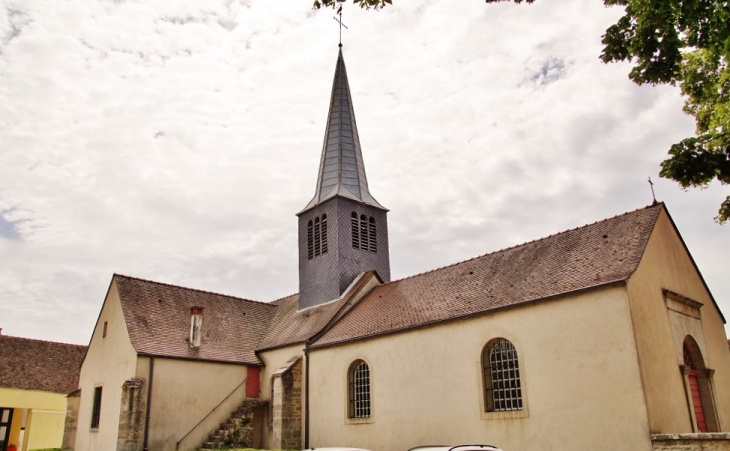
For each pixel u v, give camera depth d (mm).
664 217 19953
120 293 28234
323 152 35375
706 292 21656
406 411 21500
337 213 31375
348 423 23625
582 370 16875
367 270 31453
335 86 36875
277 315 33594
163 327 27938
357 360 24141
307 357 26531
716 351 20828
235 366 28641
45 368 38062
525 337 18531
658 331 17203
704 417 18750
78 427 28844
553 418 17234
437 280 25141
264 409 28453
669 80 11703
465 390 19812
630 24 11461
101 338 29125
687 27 11180
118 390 26156
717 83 14383
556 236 22016
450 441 19812
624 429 15625
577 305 17438
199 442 26297
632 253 17812
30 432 36562
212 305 31734
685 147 12531
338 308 28281
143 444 24594
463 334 20375
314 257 32031
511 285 20516
